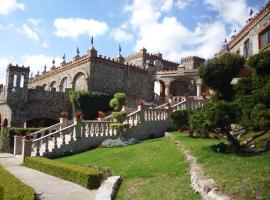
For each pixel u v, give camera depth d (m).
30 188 10.84
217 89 23.45
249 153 13.02
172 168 13.35
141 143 21.56
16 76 36.09
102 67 41.62
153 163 14.68
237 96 18.28
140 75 47.03
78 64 42.66
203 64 23.94
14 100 35.44
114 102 25.62
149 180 12.53
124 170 14.39
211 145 15.41
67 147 22.19
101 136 24.08
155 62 50.06
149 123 25.83
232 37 34.72
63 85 47.19
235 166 11.13
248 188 8.72
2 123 35.84
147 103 40.31
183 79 46.56
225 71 22.70
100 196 10.62
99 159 17.50
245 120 14.16
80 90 39.53
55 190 12.95
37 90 37.50
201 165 12.30
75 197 11.82
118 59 48.88
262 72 17.78
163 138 22.78
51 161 17.84
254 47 27.50
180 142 17.52
